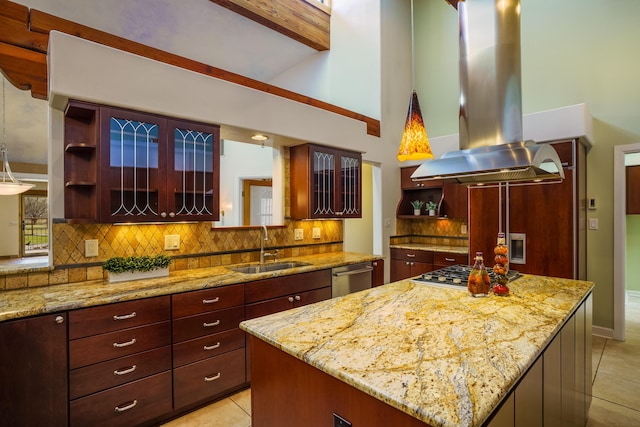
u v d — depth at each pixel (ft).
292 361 4.27
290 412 4.31
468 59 7.49
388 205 16.22
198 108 8.56
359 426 3.43
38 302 6.14
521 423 3.69
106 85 7.19
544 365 4.42
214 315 7.93
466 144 7.57
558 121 11.41
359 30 15.83
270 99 10.12
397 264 16.22
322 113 11.73
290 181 12.07
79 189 7.77
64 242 7.63
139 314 6.86
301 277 9.72
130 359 6.76
